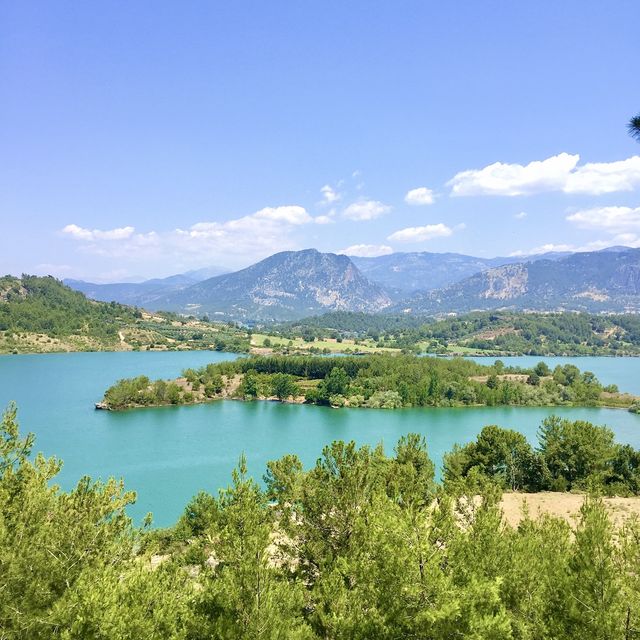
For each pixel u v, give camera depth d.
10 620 17.12
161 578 19.86
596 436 67.75
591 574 17.30
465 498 28.20
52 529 19.95
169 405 171.88
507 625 16.81
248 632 18.23
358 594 20.17
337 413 162.75
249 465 102.69
